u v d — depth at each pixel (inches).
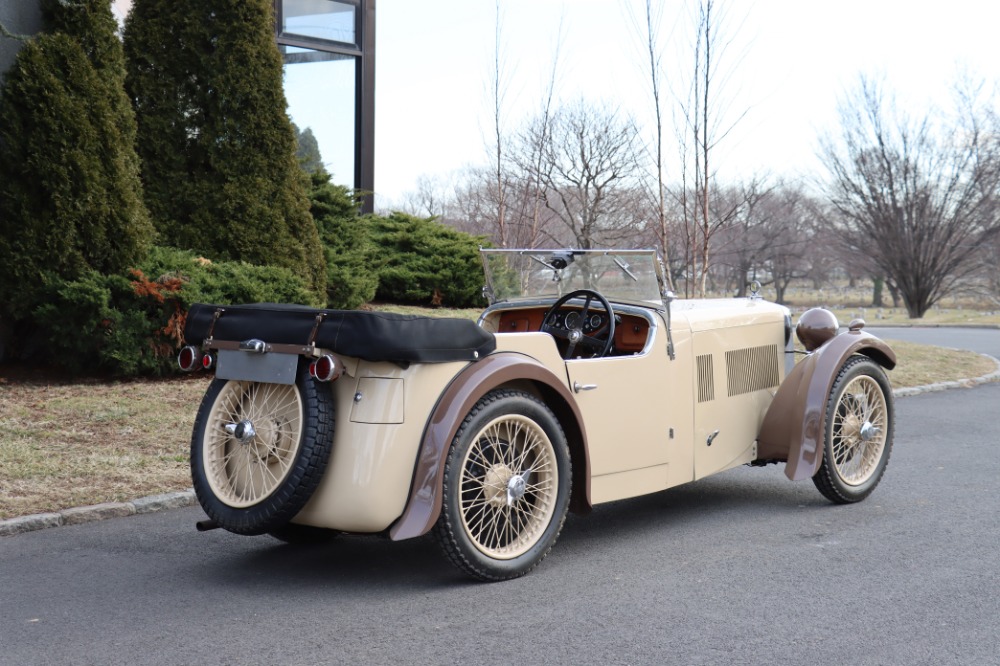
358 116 581.6
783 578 156.1
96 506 202.7
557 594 148.6
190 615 140.3
